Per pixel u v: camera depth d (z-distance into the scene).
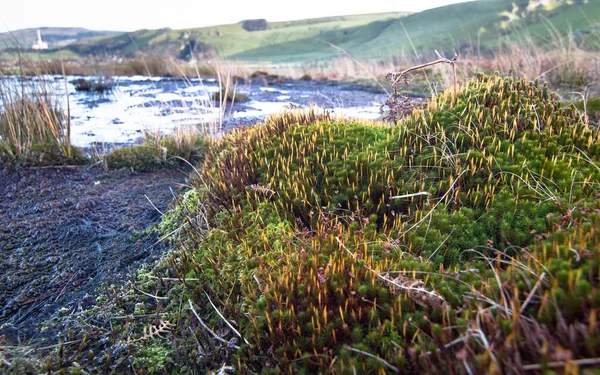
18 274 3.06
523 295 1.76
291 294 2.14
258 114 8.61
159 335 2.42
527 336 1.47
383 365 1.72
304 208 3.09
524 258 2.17
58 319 2.62
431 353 1.66
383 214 2.98
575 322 1.44
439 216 2.72
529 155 3.05
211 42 107.38
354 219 2.92
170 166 5.30
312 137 3.71
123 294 2.82
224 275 2.61
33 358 2.24
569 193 2.66
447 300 1.96
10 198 4.32
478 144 3.25
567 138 3.19
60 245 3.45
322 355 1.85
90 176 4.96
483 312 1.66
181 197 4.06
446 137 3.38
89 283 2.98
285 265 2.45
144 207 4.15
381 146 3.60
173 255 3.06
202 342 2.29
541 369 1.35
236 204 3.42
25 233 3.61
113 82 14.38
